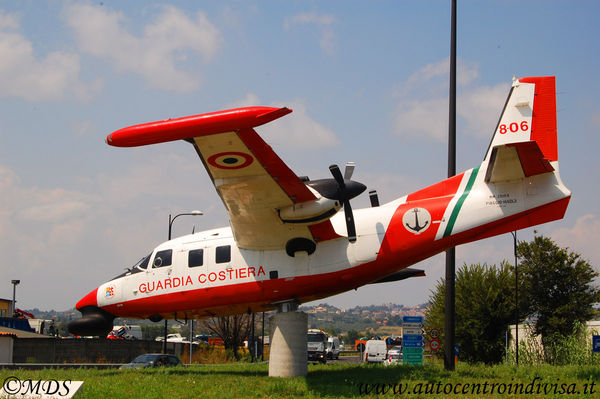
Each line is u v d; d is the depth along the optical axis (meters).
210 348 38.25
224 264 15.45
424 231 14.61
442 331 30.86
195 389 12.23
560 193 14.22
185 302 15.71
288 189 13.72
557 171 14.40
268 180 13.48
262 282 15.08
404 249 14.65
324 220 14.45
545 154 14.62
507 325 30.66
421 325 20.44
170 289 15.82
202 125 11.91
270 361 14.68
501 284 31.16
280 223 14.59
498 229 14.61
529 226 14.54
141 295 16.06
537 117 14.80
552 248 35.12
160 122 12.14
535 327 34.00
